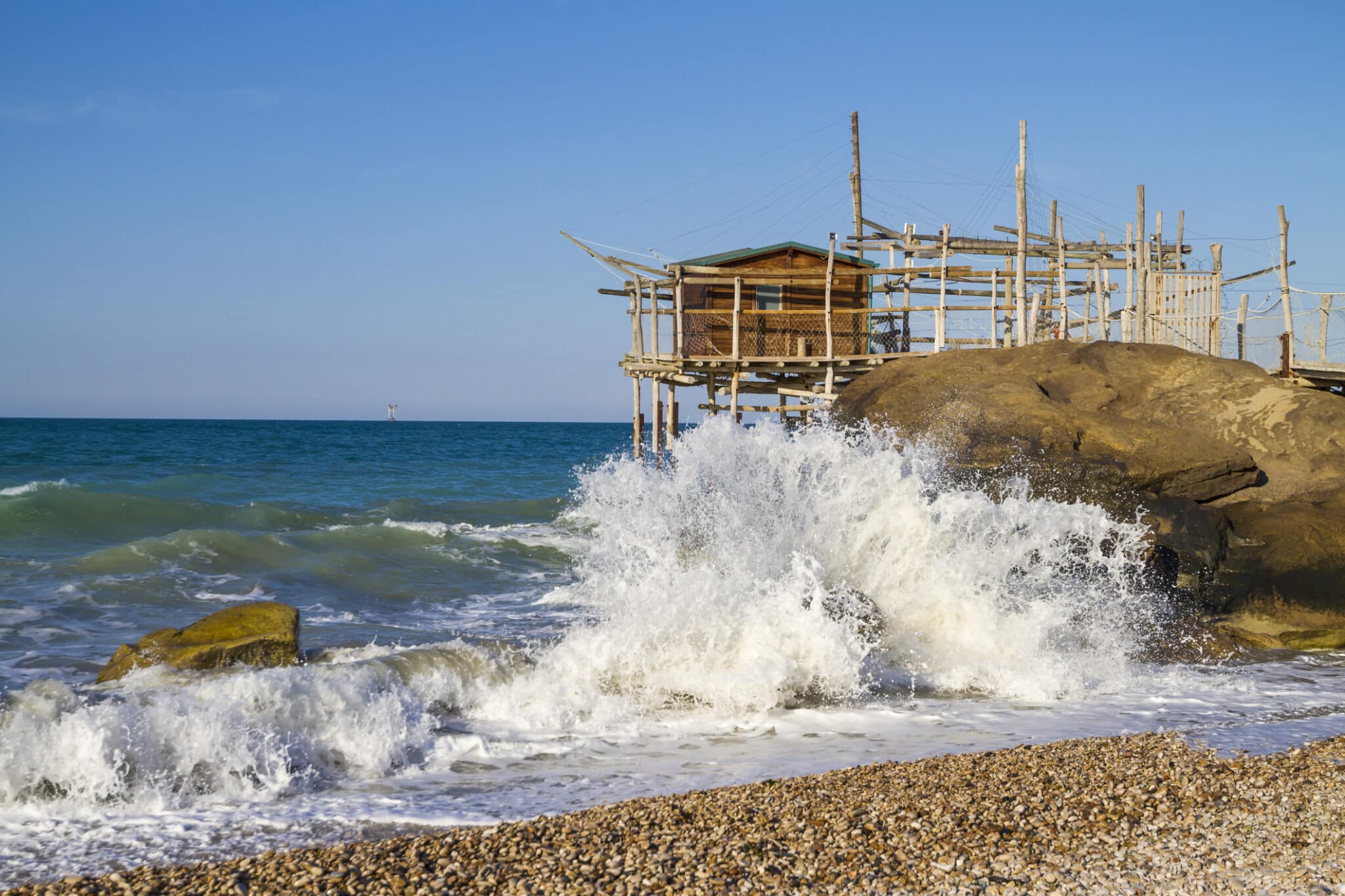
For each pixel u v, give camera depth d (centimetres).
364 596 1491
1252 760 689
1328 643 1209
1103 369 1688
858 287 2377
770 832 550
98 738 678
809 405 2366
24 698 755
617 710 902
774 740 816
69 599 1323
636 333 2186
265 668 928
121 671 912
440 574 1714
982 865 504
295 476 3803
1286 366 1908
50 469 3691
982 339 2278
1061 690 988
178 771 695
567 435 11469
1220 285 2156
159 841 595
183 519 2202
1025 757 704
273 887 499
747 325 2319
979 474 1321
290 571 1617
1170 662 1121
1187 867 500
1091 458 1353
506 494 3378
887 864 506
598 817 584
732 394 2172
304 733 761
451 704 888
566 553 2022
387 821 628
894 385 1686
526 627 1307
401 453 5916
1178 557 1251
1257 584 1238
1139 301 2244
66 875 544
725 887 481
